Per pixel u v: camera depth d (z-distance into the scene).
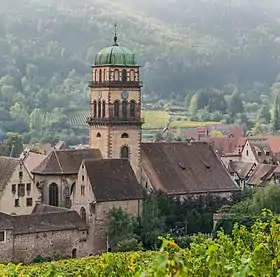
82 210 194.25
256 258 56.28
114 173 199.25
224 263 51.16
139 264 61.31
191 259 56.00
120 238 189.50
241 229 76.50
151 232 192.62
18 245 175.38
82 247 187.75
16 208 197.50
